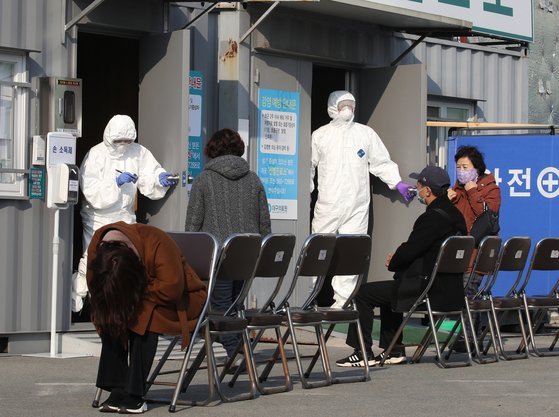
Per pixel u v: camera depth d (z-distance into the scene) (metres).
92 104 27.67
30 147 22.72
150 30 25.08
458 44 33.84
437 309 21.59
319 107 31.72
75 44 23.41
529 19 33.88
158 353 22.34
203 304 16.17
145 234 15.61
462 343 24.27
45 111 22.73
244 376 20.14
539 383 19.30
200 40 26.70
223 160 20.91
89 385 18.27
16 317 22.53
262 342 25.23
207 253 16.62
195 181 21.00
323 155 28.67
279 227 28.03
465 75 34.12
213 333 16.67
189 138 26.34
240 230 20.78
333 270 19.36
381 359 21.75
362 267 19.67
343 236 19.25
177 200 24.42
